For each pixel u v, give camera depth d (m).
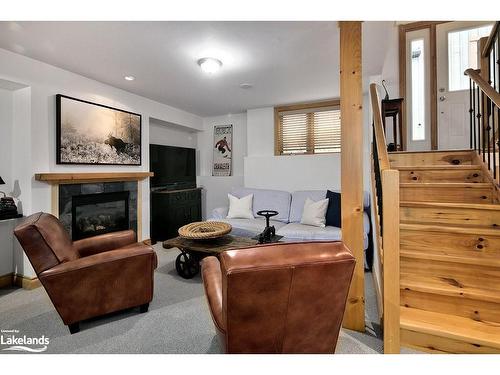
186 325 2.02
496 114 2.61
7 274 2.77
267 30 2.19
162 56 2.67
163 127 5.04
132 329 1.97
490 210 1.85
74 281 1.89
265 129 4.84
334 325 1.33
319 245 1.22
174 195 4.56
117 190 3.69
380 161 1.69
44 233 1.86
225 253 1.14
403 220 2.07
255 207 4.23
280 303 1.18
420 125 4.18
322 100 4.35
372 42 2.46
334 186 4.20
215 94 3.99
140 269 2.14
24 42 2.37
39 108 2.79
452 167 2.38
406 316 1.64
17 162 2.81
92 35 2.24
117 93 3.67
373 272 2.82
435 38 4.06
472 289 1.62
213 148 5.62
